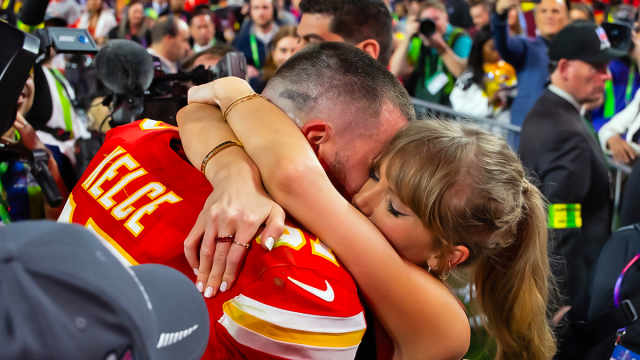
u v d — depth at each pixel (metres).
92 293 0.40
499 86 3.80
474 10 4.35
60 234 0.42
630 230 1.62
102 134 1.80
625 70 3.48
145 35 4.28
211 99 1.07
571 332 1.67
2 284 0.38
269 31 4.18
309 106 0.95
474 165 0.86
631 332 1.41
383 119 0.95
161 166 0.98
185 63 2.43
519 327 1.14
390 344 0.94
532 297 1.11
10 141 1.64
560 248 2.26
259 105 0.98
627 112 3.17
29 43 1.04
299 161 0.85
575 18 3.98
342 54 0.96
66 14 2.63
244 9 4.71
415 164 0.86
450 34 3.88
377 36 1.90
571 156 2.34
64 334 0.38
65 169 2.02
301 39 1.96
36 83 1.96
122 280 0.43
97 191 0.98
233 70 1.44
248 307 0.79
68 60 2.03
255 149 0.90
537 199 1.03
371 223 0.87
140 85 1.46
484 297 1.15
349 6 1.85
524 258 1.06
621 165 3.10
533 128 2.45
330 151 0.95
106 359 0.41
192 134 1.00
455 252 0.91
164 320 0.53
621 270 1.58
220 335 0.82
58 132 2.02
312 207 0.83
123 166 0.99
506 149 0.91
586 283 2.27
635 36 3.45
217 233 0.82
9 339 0.37
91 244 0.43
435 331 0.87
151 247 0.88
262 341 0.79
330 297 0.79
